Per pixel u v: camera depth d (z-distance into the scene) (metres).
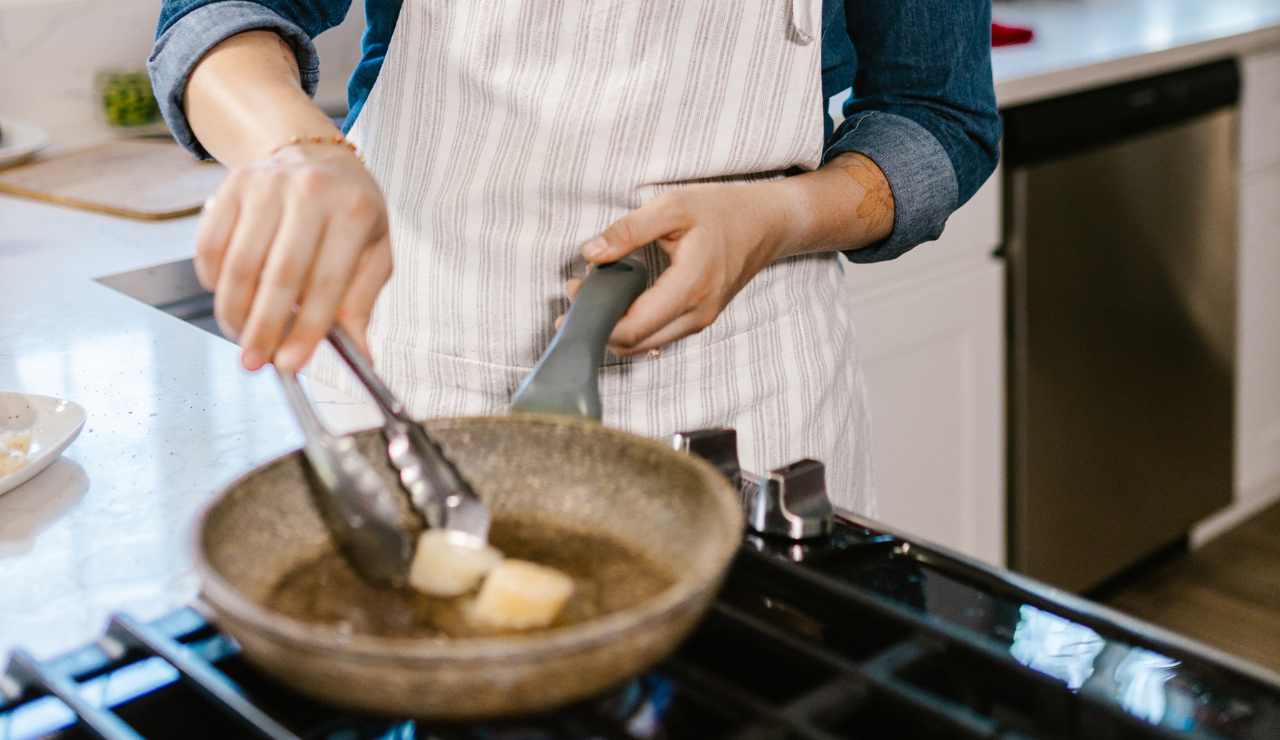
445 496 0.58
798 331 1.03
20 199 1.53
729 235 0.81
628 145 0.93
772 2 0.92
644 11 0.90
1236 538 2.51
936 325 1.86
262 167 0.63
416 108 0.97
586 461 0.60
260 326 0.59
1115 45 2.00
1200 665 0.53
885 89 1.03
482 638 0.53
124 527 0.71
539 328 0.96
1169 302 2.18
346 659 0.45
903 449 1.88
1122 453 2.19
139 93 1.80
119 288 1.23
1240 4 2.38
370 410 0.87
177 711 0.53
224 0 0.88
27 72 1.77
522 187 0.94
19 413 0.84
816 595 0.59
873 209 0.95
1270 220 2.34
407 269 1.00
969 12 1.00
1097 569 2.23
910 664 0.54
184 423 0.85
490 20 0.93
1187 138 2.10
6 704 0.52
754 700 0.51
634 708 0.52
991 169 1.05
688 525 0.56
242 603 0.46
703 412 0.98
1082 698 0.51
